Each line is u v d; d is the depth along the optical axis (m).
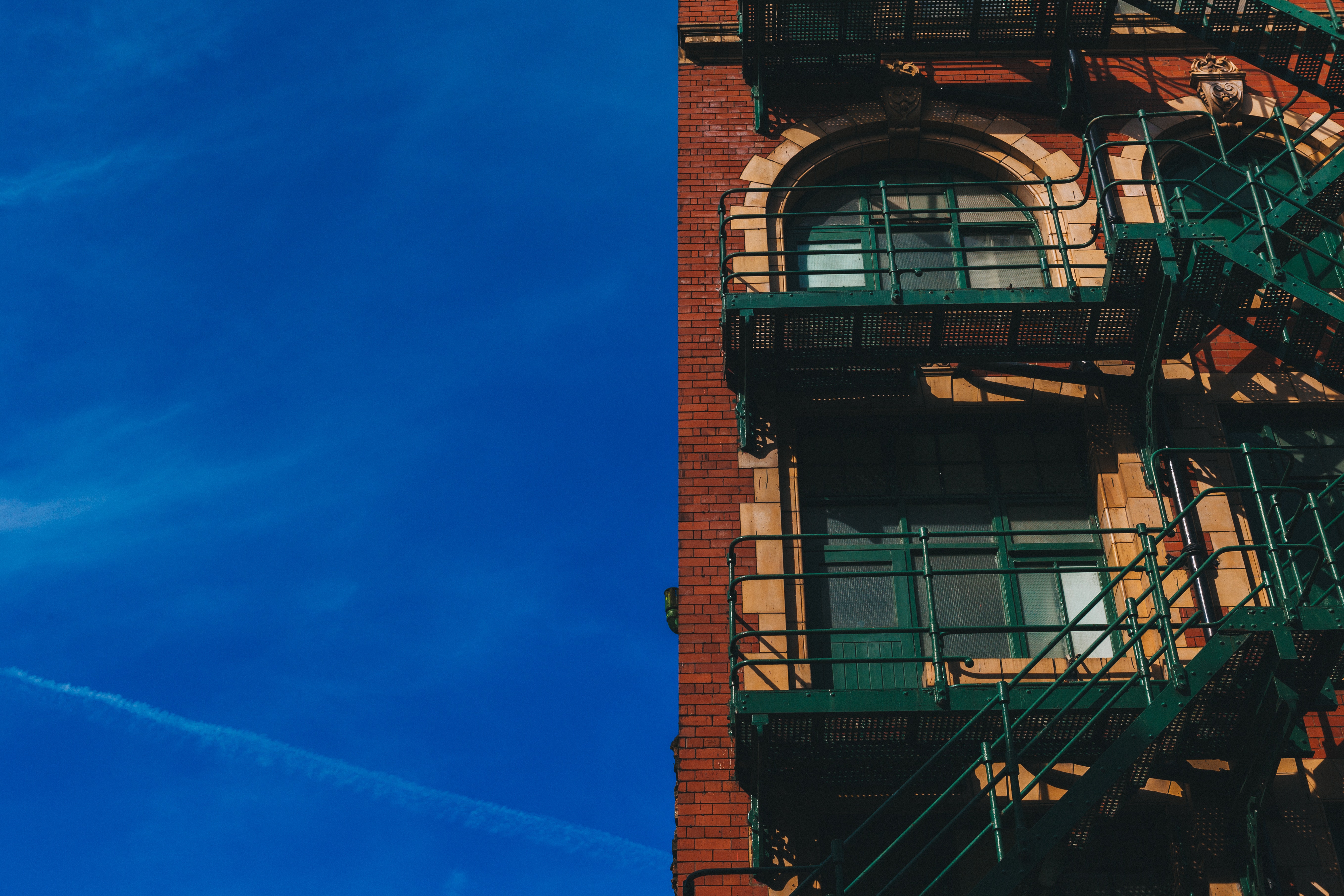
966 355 11.71
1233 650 8.99
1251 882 9.38
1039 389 12.07
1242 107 13.59
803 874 9.72
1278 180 13.44
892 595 11.27
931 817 10.02
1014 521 11.69
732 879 9.72
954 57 14.21
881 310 11.35
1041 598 11.24
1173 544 11.13
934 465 12.02
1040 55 14.18
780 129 13.90
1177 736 9.38
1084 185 13.28
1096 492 11.63
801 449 12.13
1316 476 11.64
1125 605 10.85
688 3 14.78
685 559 11.13
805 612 10.98
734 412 11.95
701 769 10.12
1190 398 11.91
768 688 10.44
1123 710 9.39
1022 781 9.90
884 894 9.40
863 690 9.51
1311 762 10.02
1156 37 13.99
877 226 13.29
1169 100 13.73
